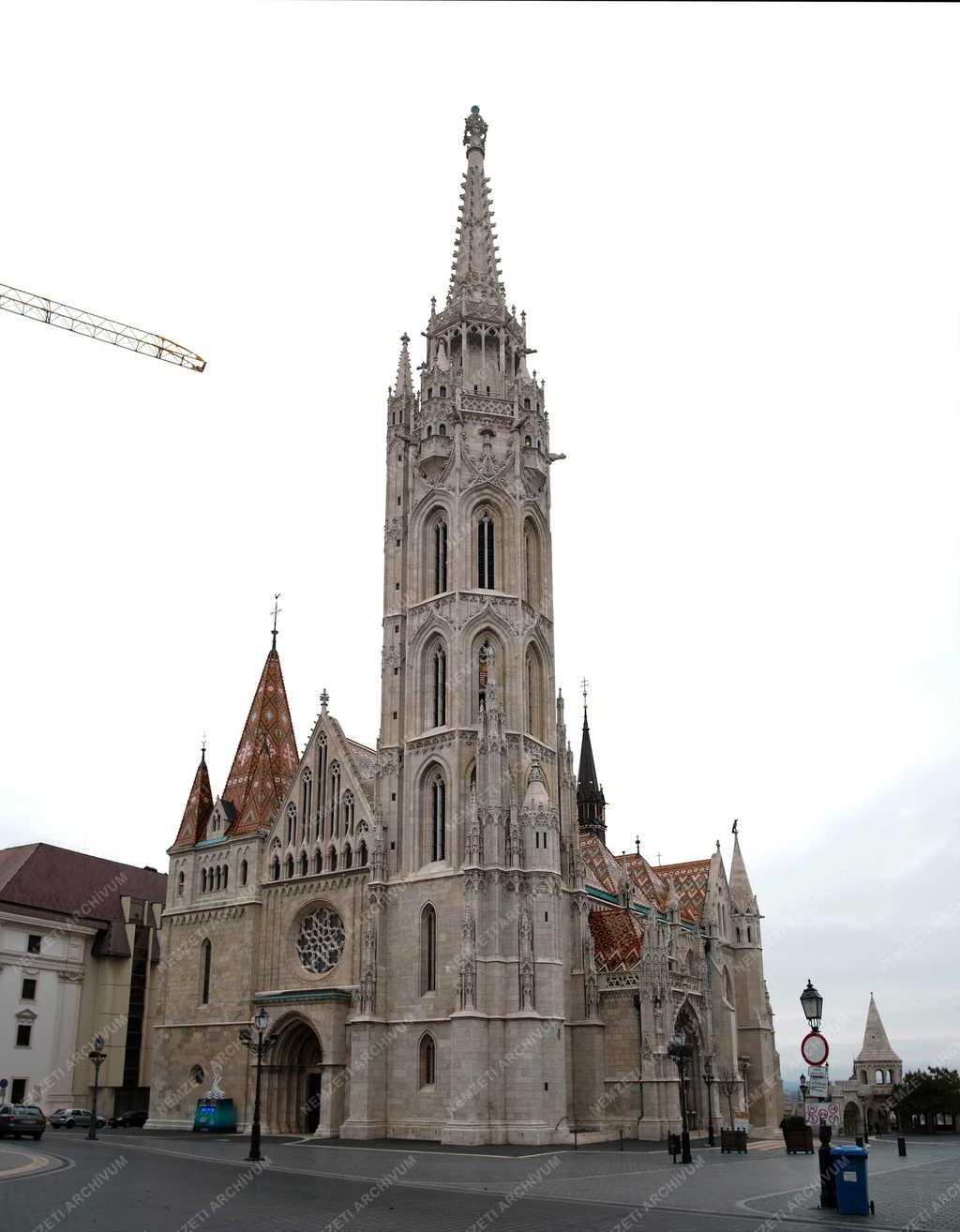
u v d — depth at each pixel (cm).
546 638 10338
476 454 10475
